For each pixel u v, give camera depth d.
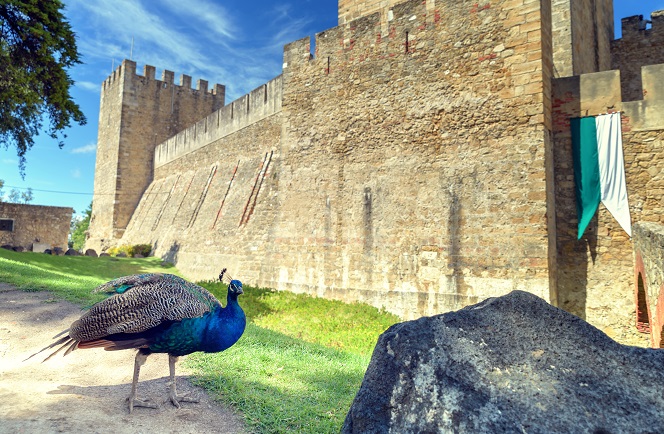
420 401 1.85
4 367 4.59
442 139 12.31
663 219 9.86
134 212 36.31
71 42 16.98
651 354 1.88
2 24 15.55
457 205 11.78
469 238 11.45
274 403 4.07
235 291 3.77
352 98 14.59
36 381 4.18
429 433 1.75
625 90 18.03
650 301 7.23
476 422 1.71
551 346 1.98
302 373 5.36
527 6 11.10
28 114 17.16
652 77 10.27
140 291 3.57
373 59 14.14
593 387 1.78
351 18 17.64
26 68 16.52
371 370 2.08
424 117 12.74
